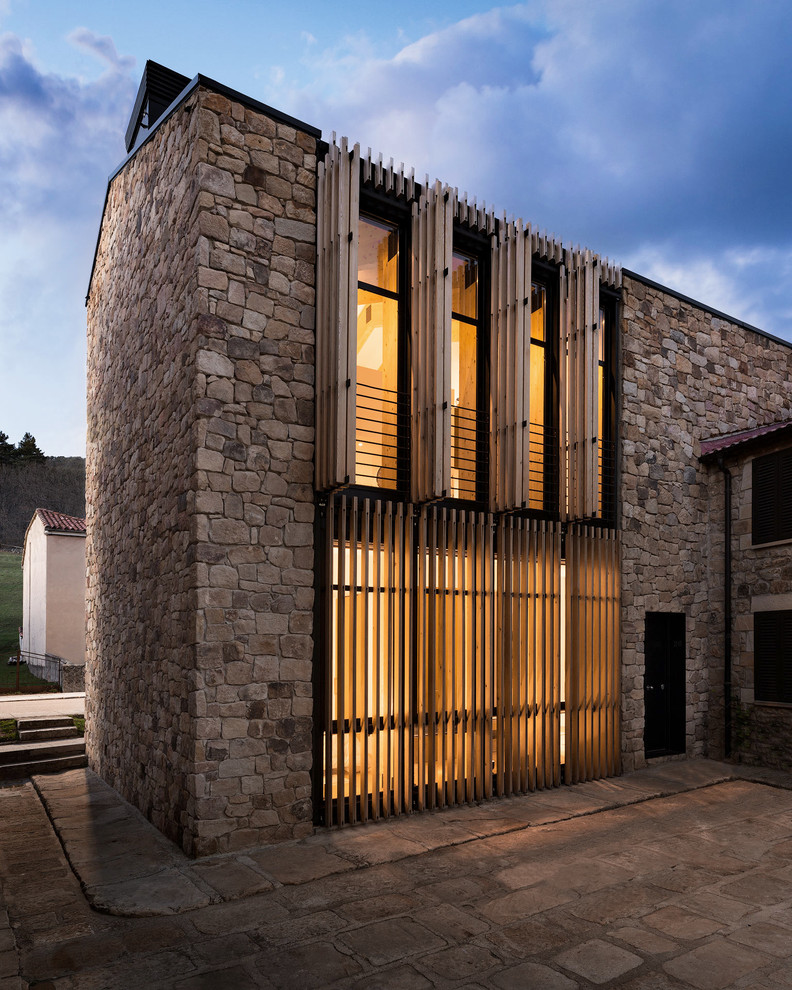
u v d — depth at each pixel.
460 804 7.54
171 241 7.13
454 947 4.39
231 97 6.55
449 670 7.58
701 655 10.21
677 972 4.11
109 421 9.98
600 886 5.39
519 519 8.28
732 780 8.93
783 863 5.94
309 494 6.74
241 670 6.19
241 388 6.40
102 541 10.18
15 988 3.81
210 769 5.95
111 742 8.93
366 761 6.88
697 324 10.72
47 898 5.14
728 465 10.20
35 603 21.55
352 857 5.88
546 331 9.16
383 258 7.75
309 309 6.87
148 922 4.71
